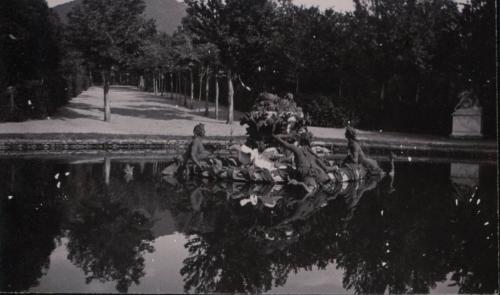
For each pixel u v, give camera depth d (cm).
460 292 501
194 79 6806
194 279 520
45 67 3388
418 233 747
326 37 4091
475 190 1251
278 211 920
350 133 1576
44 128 2766
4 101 2903
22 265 554
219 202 1013
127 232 726
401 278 541
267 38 3762
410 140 3003
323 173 1344
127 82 9225
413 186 1338
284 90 4562
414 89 4059
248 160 1453
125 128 3128
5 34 2703
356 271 564
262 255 622
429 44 3703
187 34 4931
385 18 3831
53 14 3622
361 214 902
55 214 843
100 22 3275
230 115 3834
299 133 1509
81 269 545
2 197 1001
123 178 1357
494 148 2541
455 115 3425
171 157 2056
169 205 962
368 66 4034
